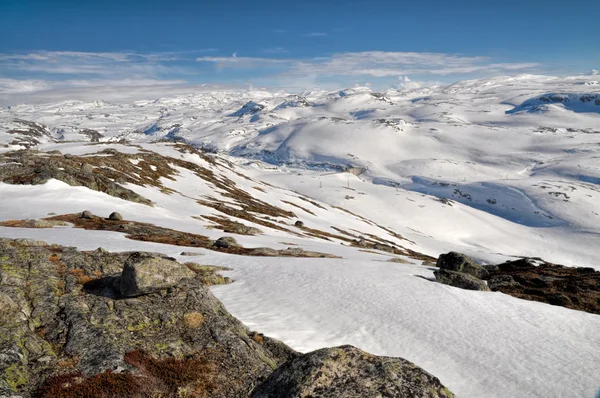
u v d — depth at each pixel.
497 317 33.41
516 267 59.38
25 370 16.23
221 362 19.64
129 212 76.06
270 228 102.94
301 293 35.97
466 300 36.69
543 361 26.45
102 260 28.98
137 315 21.53
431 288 39.06
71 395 15.41
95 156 130.00
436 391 15.91
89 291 23.92
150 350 19.22
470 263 49.41
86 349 18.16
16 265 24.56
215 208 111.44
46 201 71.25
